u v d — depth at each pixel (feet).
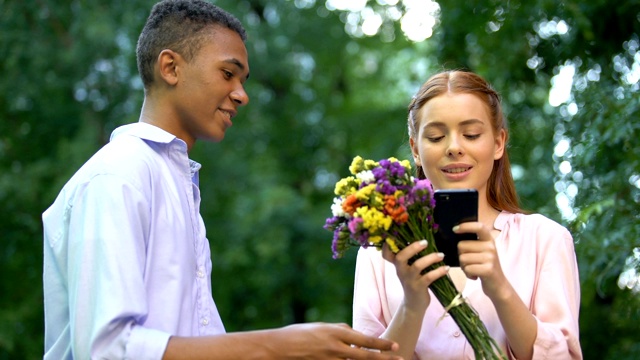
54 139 31.07
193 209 8.87
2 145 30.45
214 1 32.71
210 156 32.94
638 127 13.42
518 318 7.63
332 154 38.29
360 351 7.29
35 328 29.89
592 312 19.02
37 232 29.78
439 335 8.43
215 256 31.99
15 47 28.66
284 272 33.42
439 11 20.18
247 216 31.76
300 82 37.01
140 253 7.86
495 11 18.20
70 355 8.18
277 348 7.31
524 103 19.79
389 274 8.91
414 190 7.55
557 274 8.39
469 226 7.59
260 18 35.91
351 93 39.58
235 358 7.31
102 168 8.03
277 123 36.81
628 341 18.21
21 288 30.14
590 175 15.29
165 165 8.62
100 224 7.73
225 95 8.89
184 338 7.42
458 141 8.38
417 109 8.74
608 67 15.75
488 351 7.59
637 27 15.26
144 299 7.62
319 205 34.86
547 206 17.78
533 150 19.75
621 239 13.79
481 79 8.74
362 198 7.61
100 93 30.37
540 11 17.08
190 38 8.81
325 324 7.38
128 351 7.34
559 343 7.75
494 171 9.13
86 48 29.04
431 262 7.48
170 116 8.91
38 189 29.25
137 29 29.50
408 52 36.94
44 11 29.66
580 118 15.31
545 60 17.60
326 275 33.68
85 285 7.61
